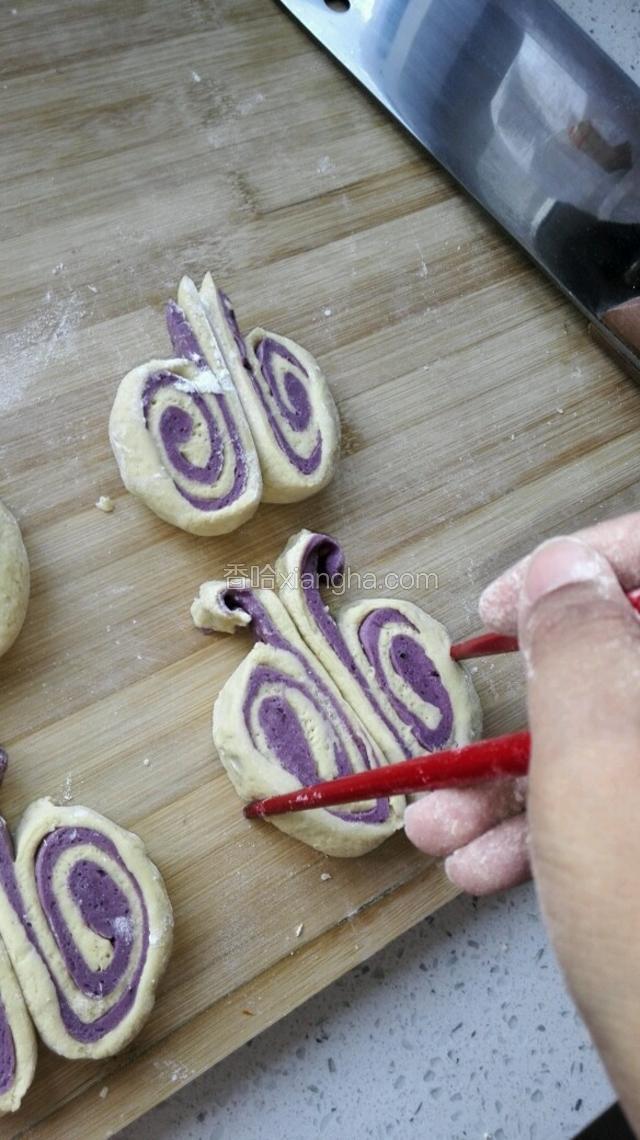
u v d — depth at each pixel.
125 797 0.35
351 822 0.35
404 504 0.40
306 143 0.43
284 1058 0.36
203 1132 0.35
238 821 0.36
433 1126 0.36
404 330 0.42
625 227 0.43
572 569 0.24
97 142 0.41
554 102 0.44
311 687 0.36
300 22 0.44
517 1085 0.37
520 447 0.41
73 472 0.38
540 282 0.43
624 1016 0.20
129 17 0.43
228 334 0.38
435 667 0.37
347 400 0.40
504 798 0.29
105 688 0.36
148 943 0.34
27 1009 0.32
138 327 0.39
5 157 0.40
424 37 0.44
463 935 0.38
